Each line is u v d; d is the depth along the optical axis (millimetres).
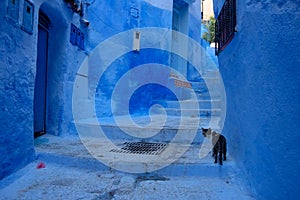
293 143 1669
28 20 2709
